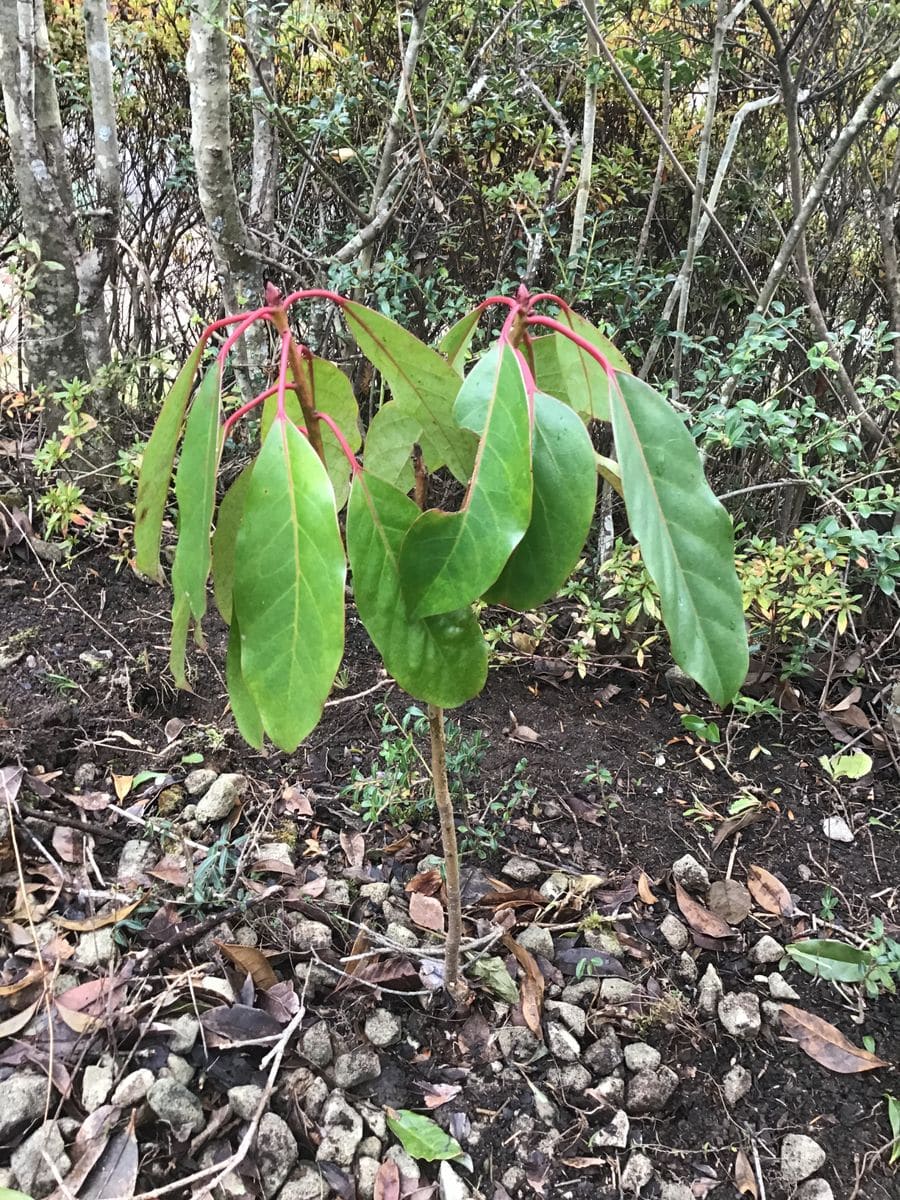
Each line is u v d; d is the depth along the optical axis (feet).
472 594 1.55
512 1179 2.55
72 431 4.12
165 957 2.85
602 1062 2.82
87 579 4.47
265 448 1.57
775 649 4.69
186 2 3.91
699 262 5.28
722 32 4.13
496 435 1.57
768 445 4.04
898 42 4.39
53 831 3.13
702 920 3.34
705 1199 2.58
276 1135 2.45
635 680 4.69
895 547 3.93
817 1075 2.93
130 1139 2.38
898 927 3.44
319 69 5.47
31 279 4.11
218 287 5.99
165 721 3.76
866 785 4.17
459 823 3.56
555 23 4.84
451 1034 2.86
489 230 5.53
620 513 5.50
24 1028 2.60
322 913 3.06
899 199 5.21
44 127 4.27
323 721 3.96
